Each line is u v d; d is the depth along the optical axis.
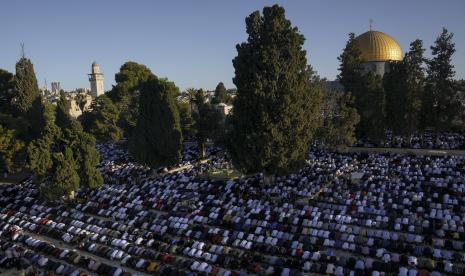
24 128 72.81
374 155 70.44
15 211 51.06
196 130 82.62
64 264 34.97
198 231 39.78
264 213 42.47
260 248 35.41
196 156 84.81
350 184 51.75
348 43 89.56
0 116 67.75
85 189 57.97
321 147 76.31
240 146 55.00
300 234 37.31
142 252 35.81
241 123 54.44
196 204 48.09
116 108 91.00
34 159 52.00
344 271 30.28
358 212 41.66
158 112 66.50
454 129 88.00
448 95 80.50
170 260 33.97
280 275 30.56
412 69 80.19
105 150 96.25
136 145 67.25
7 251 36.53
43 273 33.12
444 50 80.50
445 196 43.69
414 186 48.38
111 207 49.25
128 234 40.06
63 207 49.88
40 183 54.12
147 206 49.66
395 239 35.16
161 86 67.19
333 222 39.97
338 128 70.19
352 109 71.25
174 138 68.25
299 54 54.97
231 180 58.38
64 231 43.19
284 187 52.16
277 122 53.00
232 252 34.66
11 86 85.00
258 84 52.59
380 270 29.89
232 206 45.78
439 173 54.00
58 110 89.94
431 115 81.94
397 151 75.62
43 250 37.88
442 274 29.33
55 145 55.50
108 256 36.31
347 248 34.16
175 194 52.06
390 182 50.44
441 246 33.69
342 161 66.12
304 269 31.23
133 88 101.00
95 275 33.22
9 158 65.88
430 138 82.31
